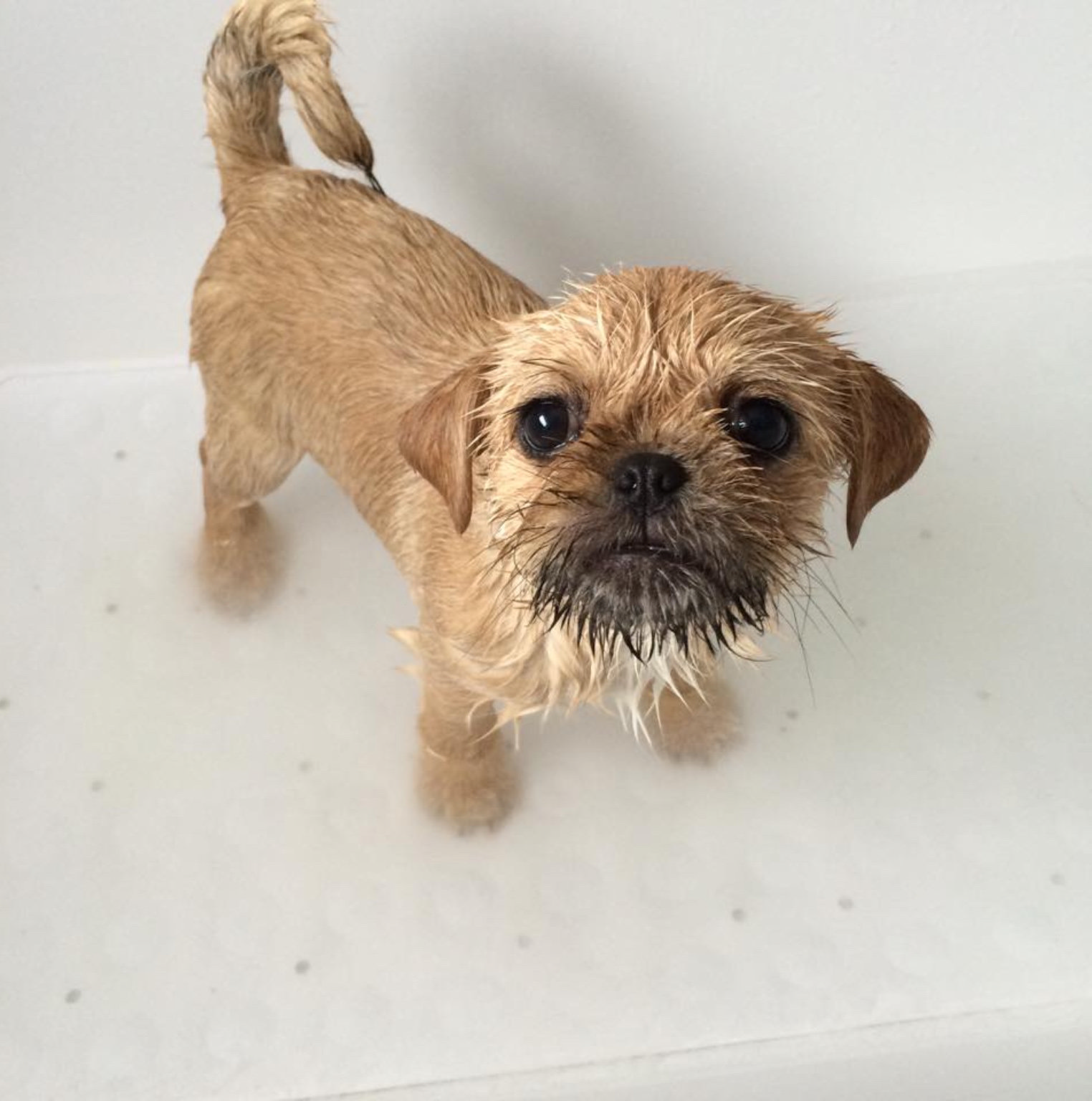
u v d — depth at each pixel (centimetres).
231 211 48
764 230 62
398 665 58
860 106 57
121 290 63
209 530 58
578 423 34
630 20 52
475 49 53
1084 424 63
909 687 56
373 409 45
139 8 51
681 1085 47
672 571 33
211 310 48
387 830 53
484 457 38
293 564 60
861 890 51
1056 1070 46
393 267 46
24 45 52
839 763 54
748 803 54
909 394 64
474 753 51
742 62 54
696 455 33
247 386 48
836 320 66
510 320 41
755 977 49
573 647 40
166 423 65
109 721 56
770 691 56
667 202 60
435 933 51
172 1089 47
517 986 49
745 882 52
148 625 59
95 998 49
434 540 41
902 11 53
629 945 50
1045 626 58
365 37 52
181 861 53
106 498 63
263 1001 49
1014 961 49
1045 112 58
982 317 66
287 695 57
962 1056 47
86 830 53
